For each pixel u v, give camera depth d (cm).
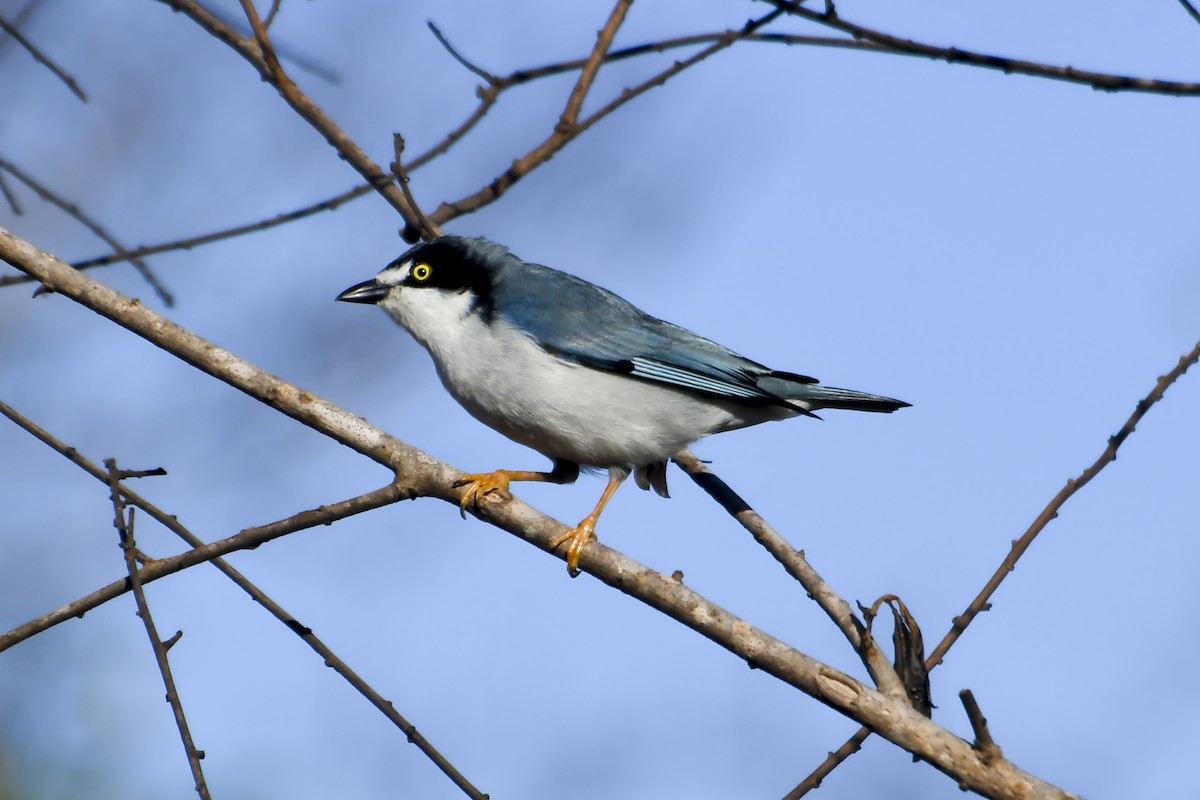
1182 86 1055
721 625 969
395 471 1065
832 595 1123
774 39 1138
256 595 953
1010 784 888
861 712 916
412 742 923
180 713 828
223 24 1273
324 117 1285
